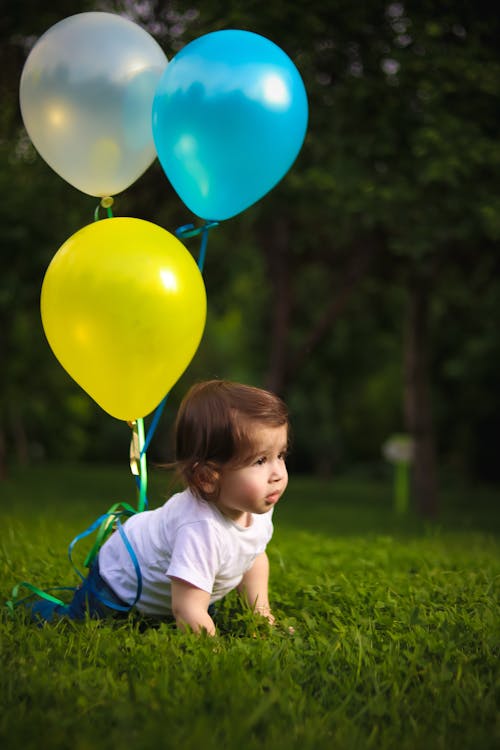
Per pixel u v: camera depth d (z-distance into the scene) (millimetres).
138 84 3607
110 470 23969
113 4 9359
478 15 9039
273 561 4777
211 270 13633
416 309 13336
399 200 8711
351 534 9328
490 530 11508
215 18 8312
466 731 2164
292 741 2041
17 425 24328
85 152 3652
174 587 2980
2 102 9750
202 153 3609
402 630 3168
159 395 3477
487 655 2783
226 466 2939
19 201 10414
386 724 2250
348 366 21484
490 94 8812
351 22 8570
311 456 26266
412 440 13570
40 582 3918
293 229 12672
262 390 3062
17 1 9305
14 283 10672
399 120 8797
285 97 3656
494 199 8664
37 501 12500
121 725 2078
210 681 2414
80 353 3305
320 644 2801
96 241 3279
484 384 20109
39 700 2291
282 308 13062
